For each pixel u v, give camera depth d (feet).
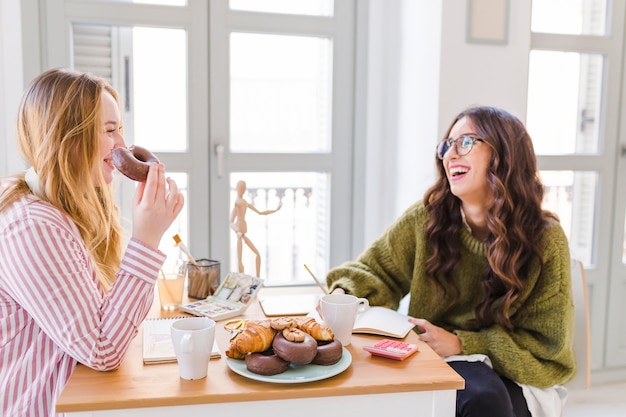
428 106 7.41
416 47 7.75
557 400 4.73
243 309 4.66
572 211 8.84
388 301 5.29
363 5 8.46
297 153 8.48
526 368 4.59
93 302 3.30
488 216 4.90
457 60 7.22
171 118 8.05
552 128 8.55
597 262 8.86
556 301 4.70
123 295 3.33
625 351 9.13
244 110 8.35
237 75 8.25
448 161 4.99
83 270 3.35
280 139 8.58
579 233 8.90
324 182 8.84
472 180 4.89
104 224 3.93
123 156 3.47
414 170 7.79
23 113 3.61
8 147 7.35
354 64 8.56
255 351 3.36
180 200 3.55
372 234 8.92
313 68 8.59
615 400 8.46
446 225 5.22
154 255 3.42
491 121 4.93
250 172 8.36
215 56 8.00
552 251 4.80
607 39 8.48
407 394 3.34
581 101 8.63
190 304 4.72
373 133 8.75
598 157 8.67
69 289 3.20
